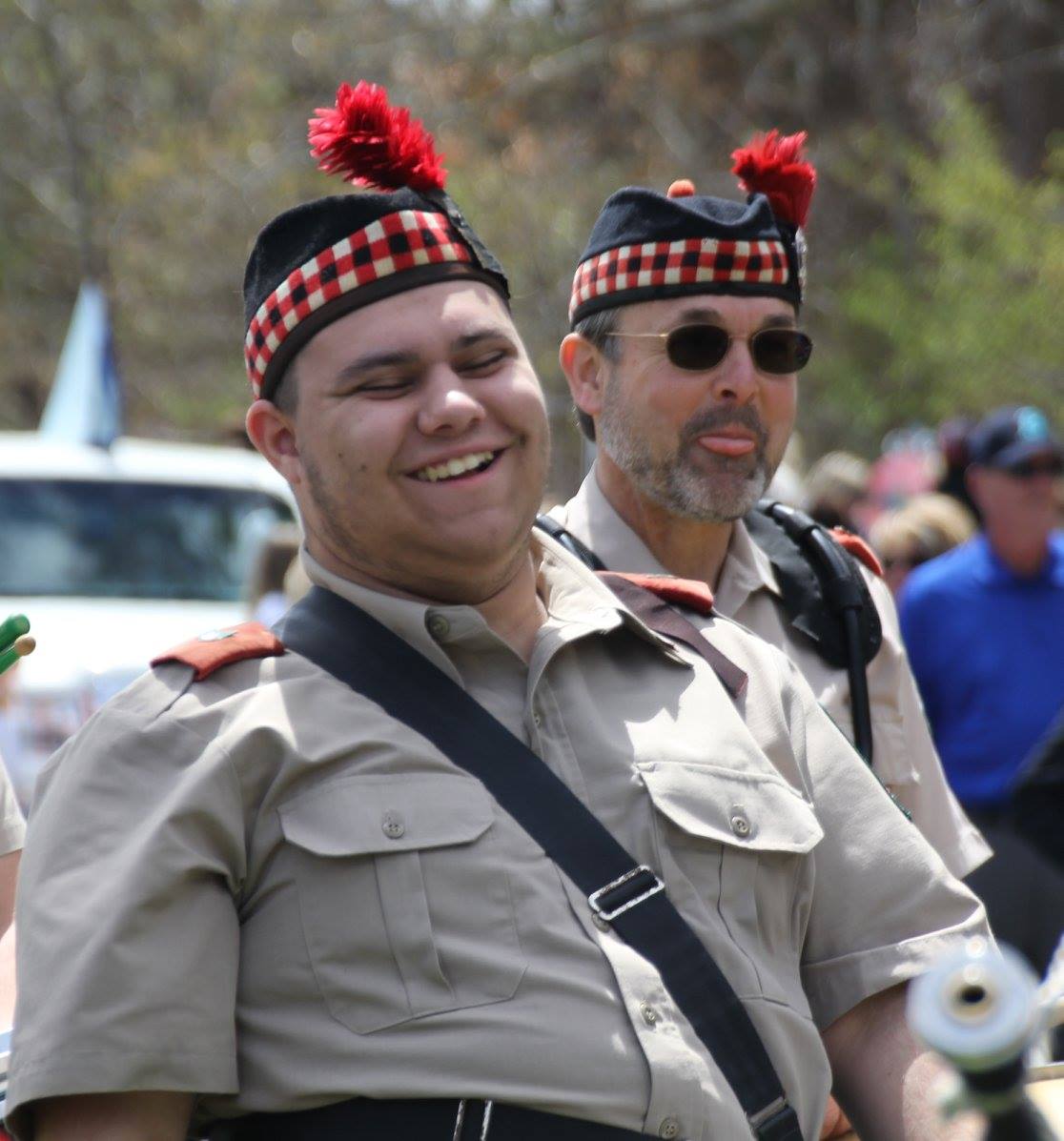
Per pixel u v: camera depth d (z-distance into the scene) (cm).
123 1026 848
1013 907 1936
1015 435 2239
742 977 915
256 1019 883
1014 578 2266
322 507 954
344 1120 862
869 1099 970
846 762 1021
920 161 5844
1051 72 7469
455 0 7525
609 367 1348
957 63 7294
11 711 2744
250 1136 891
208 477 3506
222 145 7144
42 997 856
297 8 7488
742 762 965
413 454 931
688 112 7675
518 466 952
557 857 902
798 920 972
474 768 917
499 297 973
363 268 938
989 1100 639
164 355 7356
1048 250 5588
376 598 949
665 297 1316
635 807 930
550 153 7088
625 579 1067
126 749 902
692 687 994
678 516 1328
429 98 7269
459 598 967
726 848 934
